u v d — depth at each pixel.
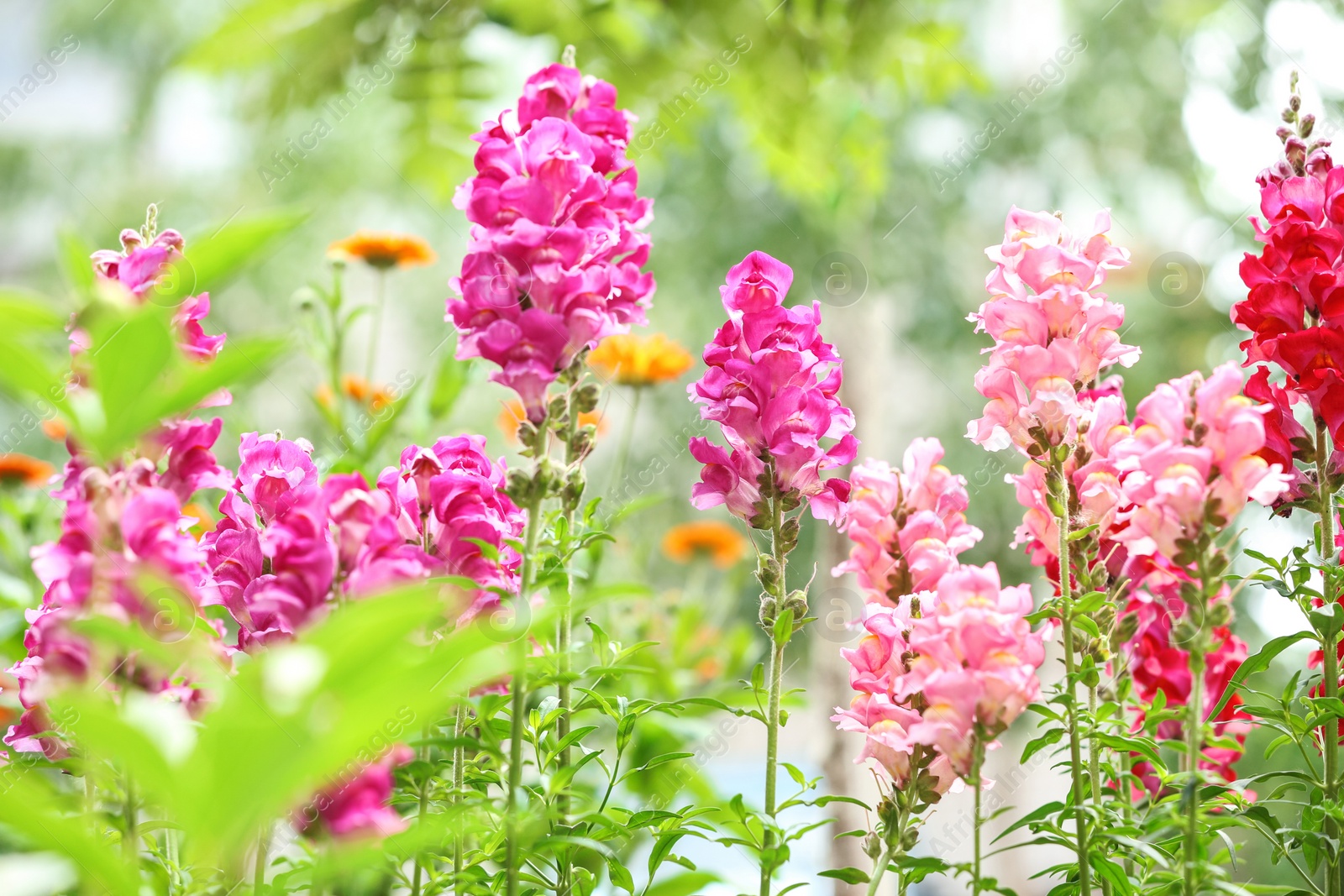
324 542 1.20
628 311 1.50
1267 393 1.55
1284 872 2.43
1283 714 1.48
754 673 1.48
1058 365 1.47
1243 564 2.19
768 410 1.48
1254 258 1.57
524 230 1.31
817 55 4.20
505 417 3.28
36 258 7.98
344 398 3.15
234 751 0.78
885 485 1.60
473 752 1.62
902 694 1.38
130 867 1.11
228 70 4.23
